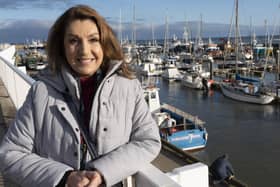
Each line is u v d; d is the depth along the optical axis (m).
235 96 32.72
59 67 1.66
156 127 1.69
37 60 59.56
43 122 1.57
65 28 1.68
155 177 1.45
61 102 1.58
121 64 1.69
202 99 33.97
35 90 1.63
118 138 1.58
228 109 29.25
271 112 27.66
